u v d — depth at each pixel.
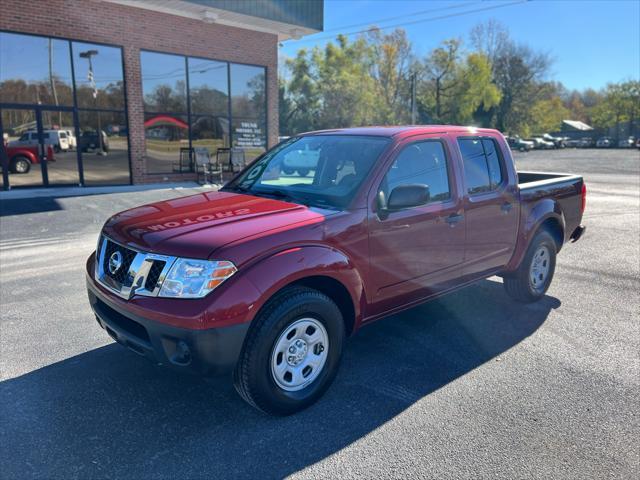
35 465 2.74
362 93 42.09
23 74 13.66
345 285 3.38
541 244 5.27
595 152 59.75
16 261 7.00
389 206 3.53
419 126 4.30
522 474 2.70
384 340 4.47
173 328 2.81
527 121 70.06
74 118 14.66
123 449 2.89
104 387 3.59
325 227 3.29
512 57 65.94
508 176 4.78
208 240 2.95
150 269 2.99
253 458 2.82
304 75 45.38
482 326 4.81
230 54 17.53
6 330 4.59
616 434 3.06
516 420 3.21
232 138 18.27
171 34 16.02
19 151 13.93
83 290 5.79
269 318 2.99
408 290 3.92
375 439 3.01
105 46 14.85
